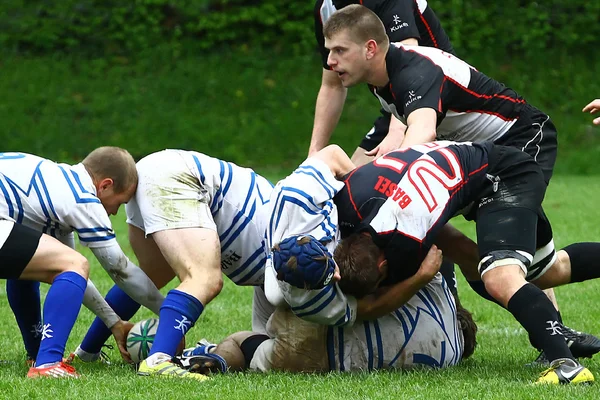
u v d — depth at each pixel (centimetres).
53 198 1470
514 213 1456
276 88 6850
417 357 1498
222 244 1594
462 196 1467
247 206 1595
